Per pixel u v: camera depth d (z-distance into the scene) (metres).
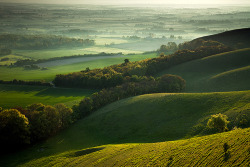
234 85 94.81
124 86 103.88
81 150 56.41
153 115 68.88
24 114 70.25
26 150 62.12
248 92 64.00
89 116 82.94
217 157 34.34
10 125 62.09
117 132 65.69
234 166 30.67
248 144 34.25
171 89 100.12
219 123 47.56
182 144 43.53
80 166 46.59
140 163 40.25
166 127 60.38
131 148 49.00
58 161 52.03
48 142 66.88
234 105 58.56
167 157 39.62
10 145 62.59
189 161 36.06
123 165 41.34
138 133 62.06
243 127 47.16
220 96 67.25
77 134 70.00
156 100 77.44
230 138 38.75
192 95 73.75
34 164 53.03
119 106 81.62
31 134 66.06
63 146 63.25
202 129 52.56
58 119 73.81
